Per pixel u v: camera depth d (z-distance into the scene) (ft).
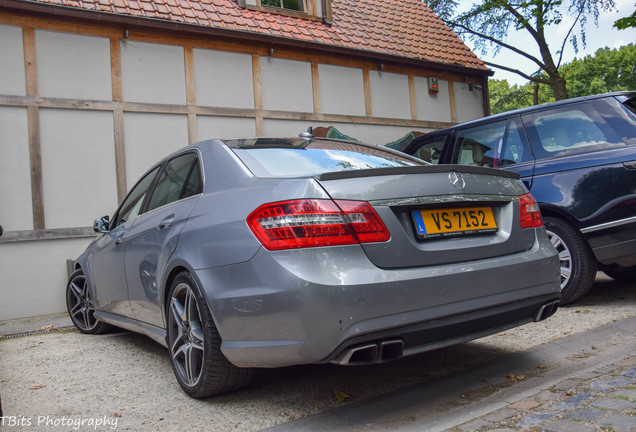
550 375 9.29
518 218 9.26
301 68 29.99
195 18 26.32
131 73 24.50
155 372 11.43
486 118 16.94
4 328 18.56
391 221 7.80
